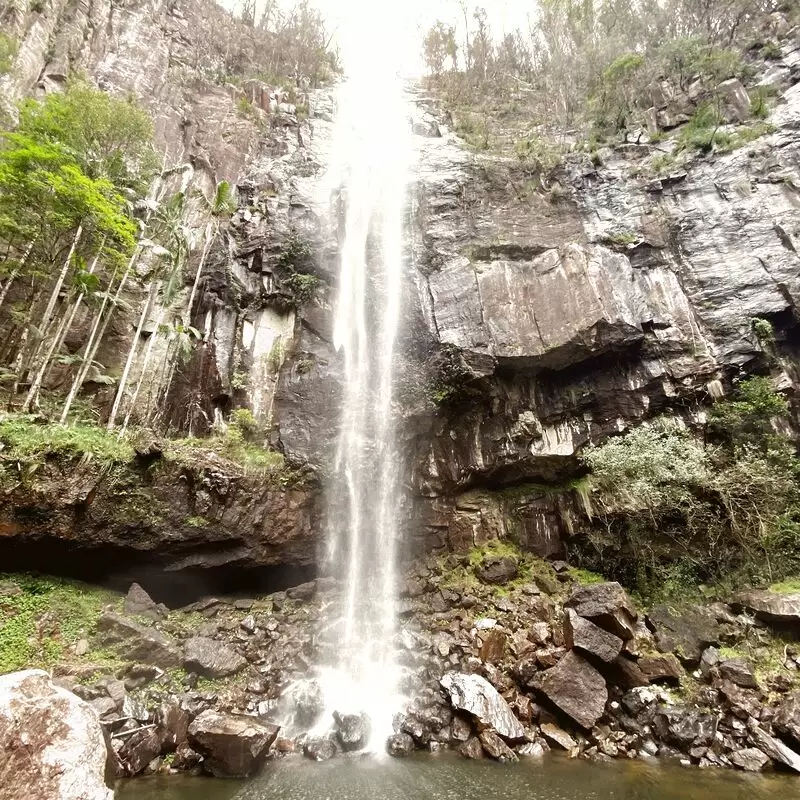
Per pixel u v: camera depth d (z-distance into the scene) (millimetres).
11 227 12773
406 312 15805
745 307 14039
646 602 11500
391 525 13500
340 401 14336
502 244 17219
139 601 9906
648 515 12203
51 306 12492
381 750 7801
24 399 12375
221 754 6891
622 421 13750
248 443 13414
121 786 6297
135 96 21000
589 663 9008
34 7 20406
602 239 16578
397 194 19594
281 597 11680
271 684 9023
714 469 12352
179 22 28469
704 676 9109
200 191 18969
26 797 3799
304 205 18578
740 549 11617
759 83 20562
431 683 9289
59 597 9328
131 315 15609
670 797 6391
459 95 30281
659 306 14727
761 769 7324
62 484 9562
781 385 12953
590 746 7984
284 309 16609
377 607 11750
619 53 25031
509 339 14445
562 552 13383
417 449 14445
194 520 10805
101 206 12508
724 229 15633
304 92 29812
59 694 4527
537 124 25031
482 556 13234
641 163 19062
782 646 9586
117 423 13734
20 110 13555
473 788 6602
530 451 14070
